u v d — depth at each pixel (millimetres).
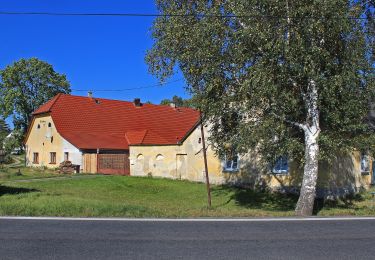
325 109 15977
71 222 10906
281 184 26125
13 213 12305
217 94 16672
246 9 14625
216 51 15305
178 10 16266
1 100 63719
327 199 24500
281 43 14078
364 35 15453
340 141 16734
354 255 7859
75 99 49469
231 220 11641
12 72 63312
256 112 16484
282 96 15195
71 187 27984
